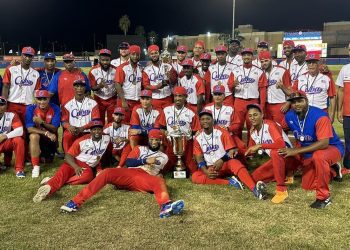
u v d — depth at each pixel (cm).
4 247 395
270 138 592
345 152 662
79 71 788
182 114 679
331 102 734
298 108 549
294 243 402
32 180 632
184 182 624
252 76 771
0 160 766
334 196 544
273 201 523
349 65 666
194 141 626
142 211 492
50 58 795
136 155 583
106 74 804
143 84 804
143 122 693
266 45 864
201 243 403
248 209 498
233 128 691
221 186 599
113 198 540
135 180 552
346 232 427
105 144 628
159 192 505
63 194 561
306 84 729
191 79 791
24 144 665
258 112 590
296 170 620
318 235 420
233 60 910
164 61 809
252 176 601
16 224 453
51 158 748
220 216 475
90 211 493
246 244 400
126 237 418
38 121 682
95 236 421
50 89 776
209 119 598
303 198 539
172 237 417
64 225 450
